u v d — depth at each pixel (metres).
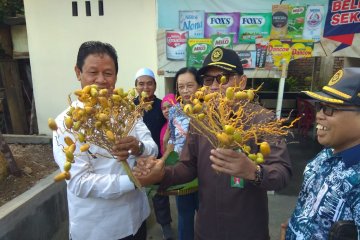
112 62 1.49
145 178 1.42
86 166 1.45
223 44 4.28
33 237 2.87
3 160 3.46
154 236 3.27
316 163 1.35
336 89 1.14
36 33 5.46
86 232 1.56
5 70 6.05
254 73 4.30
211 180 1.54
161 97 4.88
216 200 1.53
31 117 6.10
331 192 1.15
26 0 5.34
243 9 4.15
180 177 1.63
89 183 1.43
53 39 5.45
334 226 1.06
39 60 5.56
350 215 1.10
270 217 3.56
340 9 3.98
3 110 6.06
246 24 4.19
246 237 1.50
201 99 1.24
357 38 4.03
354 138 1.13
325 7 4.02
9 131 6.17
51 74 5.59
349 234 1.03
